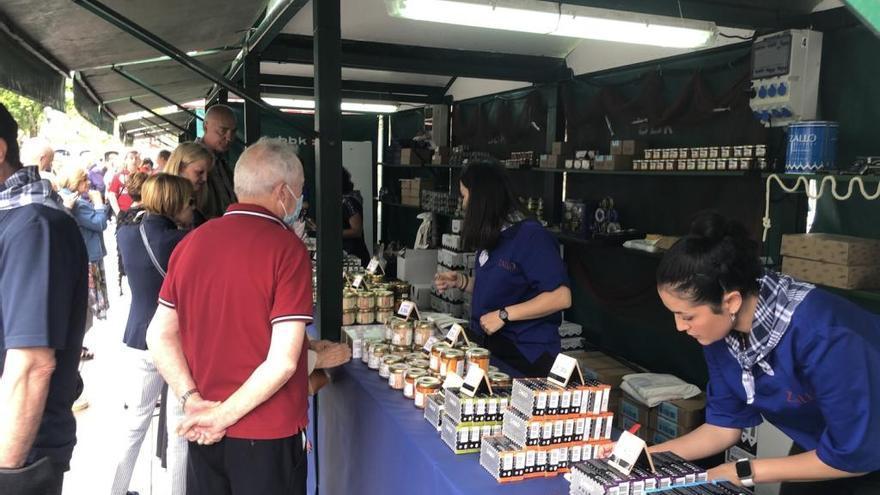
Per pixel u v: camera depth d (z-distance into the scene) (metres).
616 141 4.09
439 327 2.79
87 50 3.27
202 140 3.54
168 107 9.23
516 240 2.28
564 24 2.62
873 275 2.52
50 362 1.44
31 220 1.42
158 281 2.83
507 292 2.34
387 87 7.12
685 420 3.37
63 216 1.52
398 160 7.95
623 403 3.79
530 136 5.57
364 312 2.83
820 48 2.82
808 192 2.80
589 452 1.57
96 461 3.49
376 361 2.35
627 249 3.90
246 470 1.70
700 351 3.78
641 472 1.35
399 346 2.40
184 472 2.69
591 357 4.41
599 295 4.51
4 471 1.38
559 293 2.25
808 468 1.38
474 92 6.67
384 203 8.70
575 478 1.37
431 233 6.65
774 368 1.39
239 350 1.68
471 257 5.02
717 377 1.58
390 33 4.66
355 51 4.86
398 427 1.84
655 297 4.04
